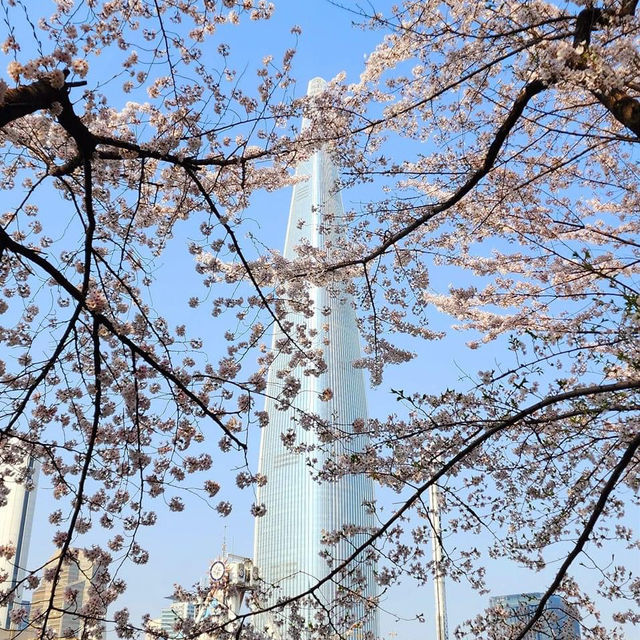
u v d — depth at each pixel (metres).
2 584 7.43
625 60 6.45
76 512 7.48
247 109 9.20
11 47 6.45
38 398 8.87
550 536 9.14
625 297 6.39
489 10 8.22
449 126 10.45
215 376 8.95
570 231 10.80
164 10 8.72
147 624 7.93
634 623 9.95
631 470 8.85
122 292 9.41
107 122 8.80
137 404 8.34
